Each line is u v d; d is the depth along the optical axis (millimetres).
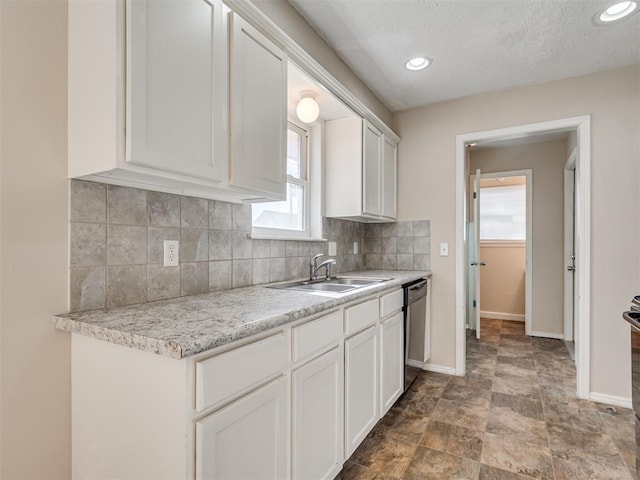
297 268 2270
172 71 1074
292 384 1194
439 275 2902
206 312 1138
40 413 1042
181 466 826
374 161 2666
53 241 1075
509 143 4125
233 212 1755
